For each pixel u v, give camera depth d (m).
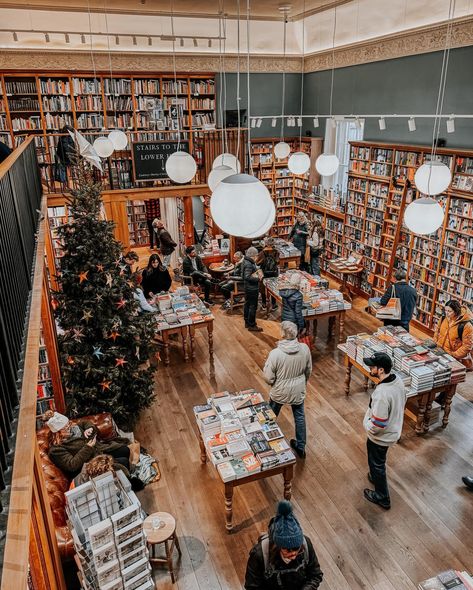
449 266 7.31
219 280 9.75
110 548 3.12
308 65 11.72
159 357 7.03
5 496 1.49
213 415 4.61
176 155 5.26
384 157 8.65
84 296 5.20
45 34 8.67
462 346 5.65
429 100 7.85
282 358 4.66
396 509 4.38
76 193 5.27
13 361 2.10
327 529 4.18
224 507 4.47
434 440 5.30
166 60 10.62
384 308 6.62
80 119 10.34
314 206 11.17
